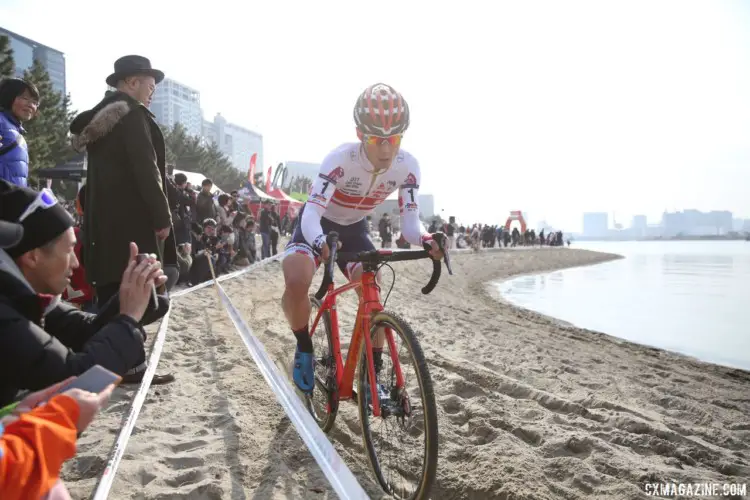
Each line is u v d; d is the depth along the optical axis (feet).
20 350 4.56
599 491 8.45
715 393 16.58
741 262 124.57
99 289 11.50
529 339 24.47
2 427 3.71
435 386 13.87
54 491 4.10
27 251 5.02
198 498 7.56
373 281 8.87
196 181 65.00
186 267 25.31
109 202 11.14
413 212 10.56
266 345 17.02
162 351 14.92
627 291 54.03
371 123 9.00
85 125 11.20
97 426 9.77
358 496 6.40
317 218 9.61
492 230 142.00
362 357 8.89
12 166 12.78
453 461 9.39
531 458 9.46
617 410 12.98
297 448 9.24
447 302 39.32
